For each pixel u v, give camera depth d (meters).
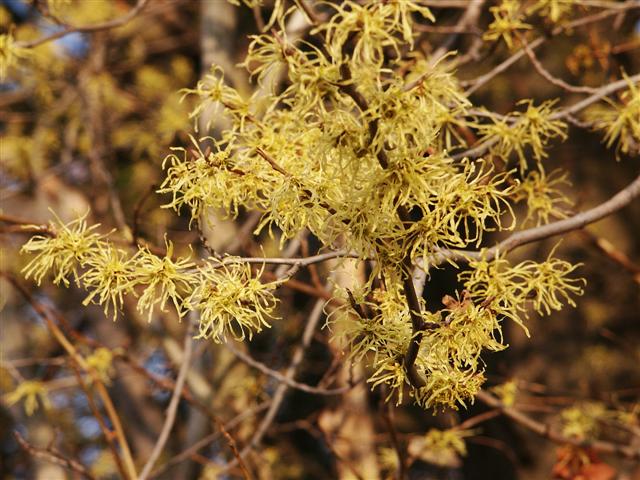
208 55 5.04
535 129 2.43
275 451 4.98
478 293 1.75
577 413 4.18
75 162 6.90
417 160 1.55
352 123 1.51
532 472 6.26
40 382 4.84
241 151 1.75
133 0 7.71
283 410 7.04
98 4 6.62
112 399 7.16
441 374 1.71
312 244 4.28
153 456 3.57
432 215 1.60
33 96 6.89
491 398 3.91
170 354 5.21
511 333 6.98
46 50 6.50
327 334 4.92
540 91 6.32
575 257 7.07
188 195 1.73
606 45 3.66
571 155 7.15
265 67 1.60
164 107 6.48
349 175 1.56
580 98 6.25
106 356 4.00
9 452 7.51
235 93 1.91
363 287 1.74
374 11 1.50
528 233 2.44
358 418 4.22
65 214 6.34
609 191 7.18
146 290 1.71
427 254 1.63
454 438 3.81
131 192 6.62
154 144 6.42
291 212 1.65
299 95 1.59
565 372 6.82
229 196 1.74
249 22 6.29
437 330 1.69
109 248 1.77
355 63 1.51
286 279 1.75
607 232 7.22
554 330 6.97
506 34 2.94
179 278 1.73
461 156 2.41
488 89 6.18
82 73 6.89
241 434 4.81
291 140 1.86
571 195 7.09
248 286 1.73
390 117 1.51
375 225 1.55
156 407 6.53
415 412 5.55
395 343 1.74
